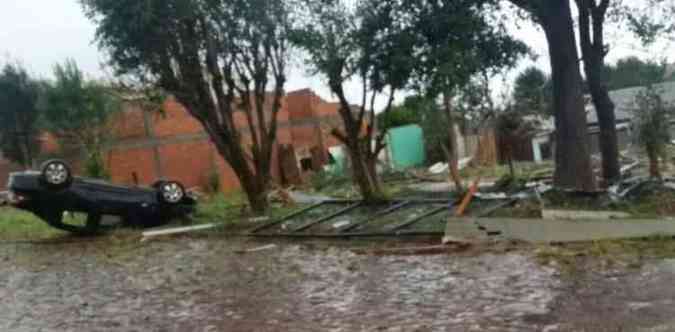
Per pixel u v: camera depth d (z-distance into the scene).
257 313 7.41
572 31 11.97
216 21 15.94
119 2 15.00
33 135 27.12
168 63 16.34
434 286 7.92
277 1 15.42
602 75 14.57
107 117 25.30
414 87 13.54
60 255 13.43
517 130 19.95
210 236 14.30
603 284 7.23
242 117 25.23
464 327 6.16
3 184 26.91
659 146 14.21
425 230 11.74
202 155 27.44
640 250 8.80
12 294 9.71
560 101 11.98
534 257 8.96
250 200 17.00
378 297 7.65
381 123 19.39
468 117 18.17
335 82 14.86
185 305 8.12
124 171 25.62
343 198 17.80
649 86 15.13
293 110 31.41
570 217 10.24
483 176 22.19
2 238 16.58
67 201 15.71
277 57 16.91
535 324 6.03
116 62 16.48
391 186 21.98
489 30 13.48
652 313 6.03
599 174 15.36
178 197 16.52
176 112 26.92
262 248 12.16
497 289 7.47
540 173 20.39
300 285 8.70
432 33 12.91
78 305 8.60
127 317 7.73
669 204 10.67
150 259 12.02
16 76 26.84
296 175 28.33
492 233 10.53
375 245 11.30
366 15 13.45
